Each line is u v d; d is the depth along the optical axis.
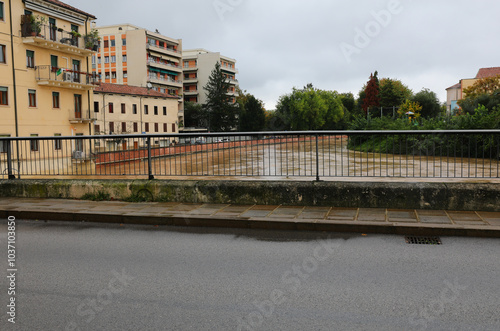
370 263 5.31
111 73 93.06
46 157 10.68
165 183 9.30
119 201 9.52
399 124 29.69
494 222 6.81
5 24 38.53
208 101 101.19
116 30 92.69
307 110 85.44
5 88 38.62
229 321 3.73
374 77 96.88
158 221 7.85
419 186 7.86
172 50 99.56
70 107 46.44
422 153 8.48
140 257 5.76
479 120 20.89
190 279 4.83
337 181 8.44
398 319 3.72
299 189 8.48
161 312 3.94
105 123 64.38
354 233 6.89
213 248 6.15
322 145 8.82
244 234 6.97
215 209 8.34
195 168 9.63
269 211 8.02
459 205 7.69
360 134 8.70
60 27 45.03
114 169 10.13
